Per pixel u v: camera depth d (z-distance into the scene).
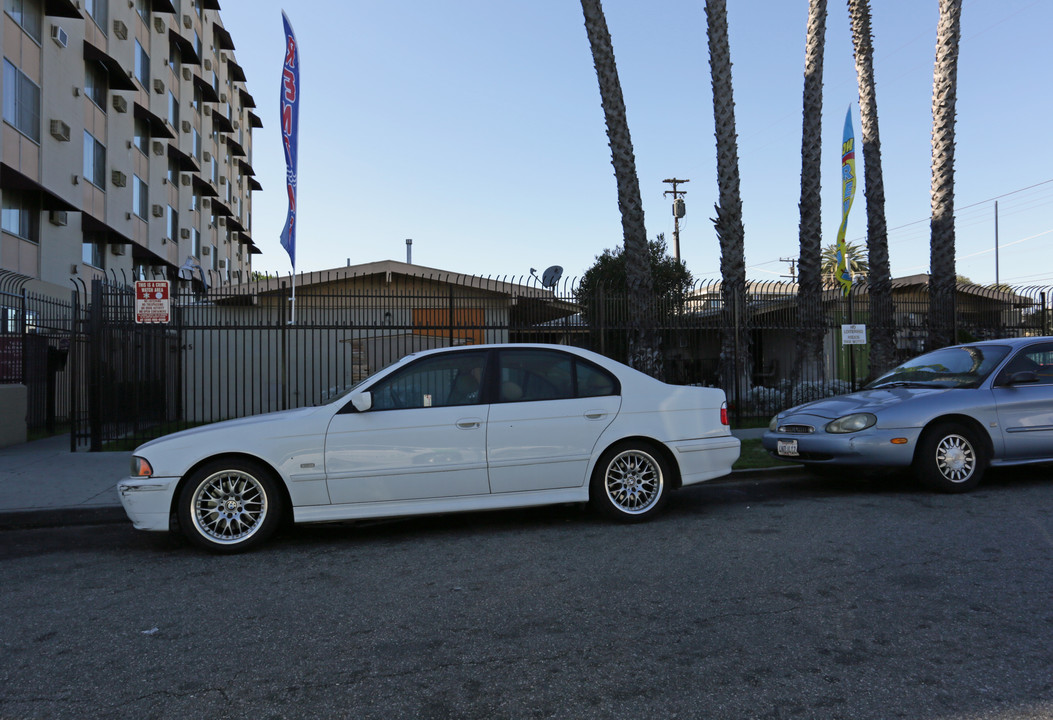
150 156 26.78
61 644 3.83
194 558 5.57
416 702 3.13
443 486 5.95
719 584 4.62
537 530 6.23
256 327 11.53
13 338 12.37
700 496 7.66
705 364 15.06
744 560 5.14
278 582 4.91
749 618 4.03
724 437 6.66
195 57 31.25
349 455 5.80
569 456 6.21
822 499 7.28
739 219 14.38
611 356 12.68
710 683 3.26
